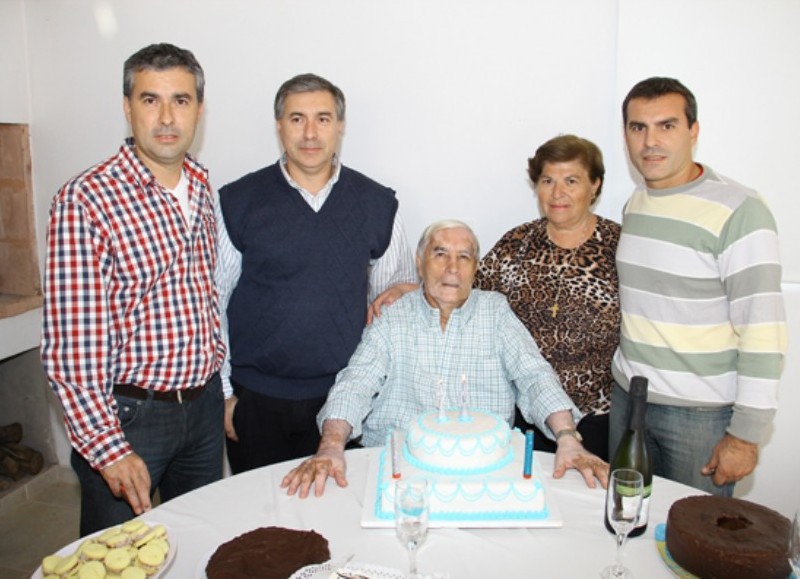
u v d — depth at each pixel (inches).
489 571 53.2
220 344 84.0
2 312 116.6
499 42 101.3
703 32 92.7
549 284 87.9
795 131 91.8
